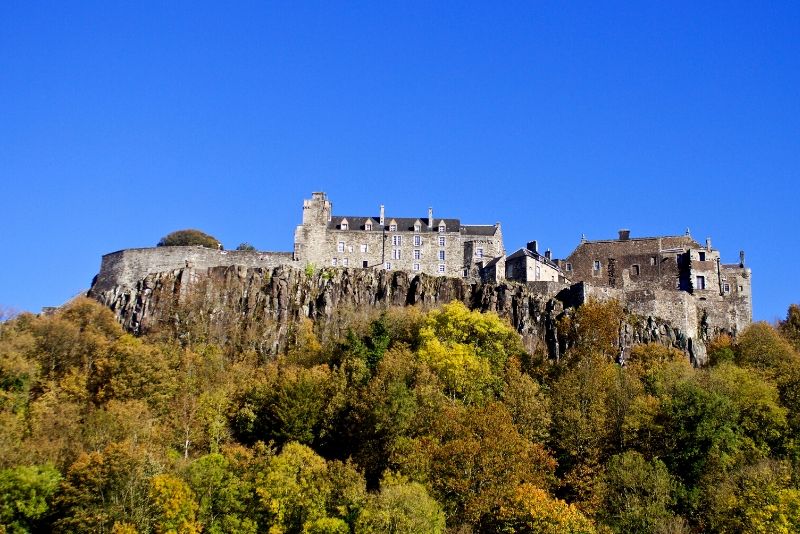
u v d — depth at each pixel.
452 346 155.75
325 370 146.00
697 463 122.31
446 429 122.38
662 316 180.88
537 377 153.25
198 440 128.12
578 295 182.50
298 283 188.75
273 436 129.38
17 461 112.44
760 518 104.25
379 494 107.44
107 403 133.38
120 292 188.25
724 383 137.25
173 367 151.12
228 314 181.12
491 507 110.31
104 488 107.19
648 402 132.12
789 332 181.50
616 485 115.25
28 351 145.38
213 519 106.62
